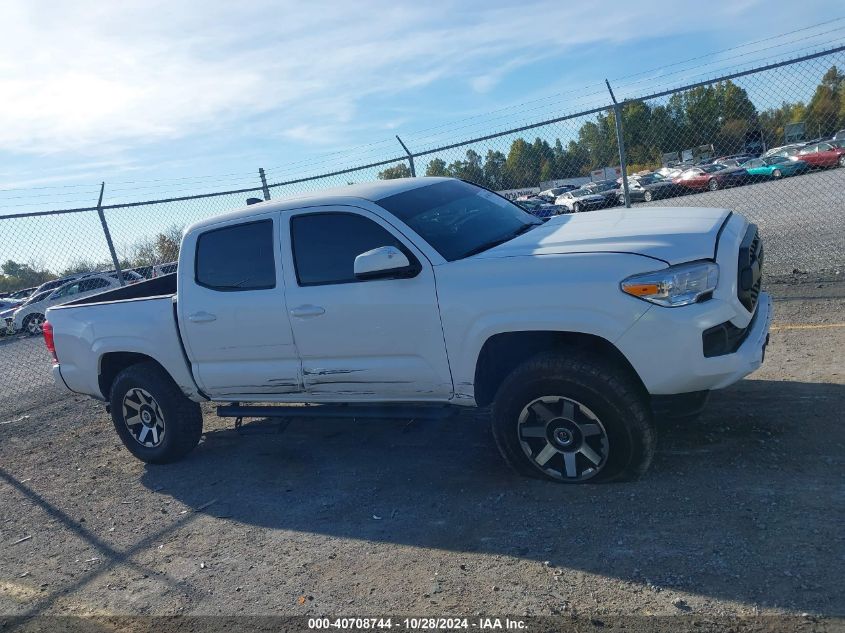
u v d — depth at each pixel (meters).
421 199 5.02
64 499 5.67
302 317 4.88
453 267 4.37
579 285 3.95
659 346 3.83
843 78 7.76
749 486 3.97
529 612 3.24
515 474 4.66
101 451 6.79
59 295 19.81
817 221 13.23
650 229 4.24
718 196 13.09
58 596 4.12
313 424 6.47
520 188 10.42
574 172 10.38
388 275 4.45
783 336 6.56
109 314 5.89
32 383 11.26
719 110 9.27
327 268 4.84
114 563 4.42
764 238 12.35
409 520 4.32
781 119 8.86
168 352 5.61
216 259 5.31
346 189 5.18
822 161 12.40
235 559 4.22
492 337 4.30
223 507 5.00
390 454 5.45
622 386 3.98
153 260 11.80
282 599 3.70
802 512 3.63
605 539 3.71
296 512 4.72
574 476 4.25
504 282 4.17
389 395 4.79
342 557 4.03
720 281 3.90
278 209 5.07
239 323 5.16
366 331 4.67
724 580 3.21
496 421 4.36
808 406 4.87
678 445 4.61
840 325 6.59
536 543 3.80
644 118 9.84
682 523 3.72
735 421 4.82
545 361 4.12
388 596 3.56
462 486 4.64
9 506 5.70
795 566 3.22
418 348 4.54
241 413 5.54
